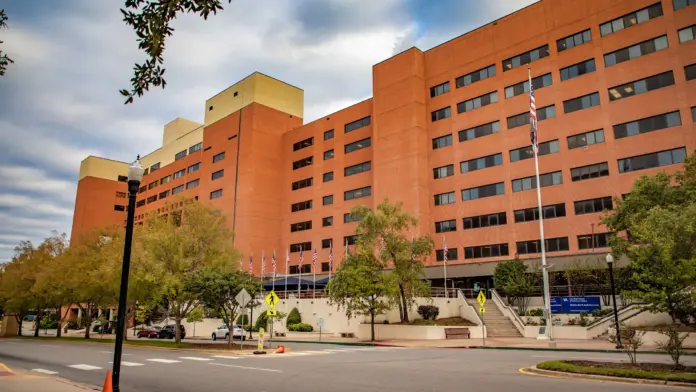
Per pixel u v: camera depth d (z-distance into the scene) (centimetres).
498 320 4000
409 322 3891
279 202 7569
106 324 7112
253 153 7375
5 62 874
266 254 7225
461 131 5506
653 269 1852
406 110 5809
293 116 8081
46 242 5575
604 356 2183
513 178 5000
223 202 7681
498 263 4553
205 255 3538
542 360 1989
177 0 760
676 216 2277
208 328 5416
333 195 6838
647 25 4341
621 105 4397
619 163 4338
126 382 1386
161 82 839
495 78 5322
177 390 1226
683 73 4088
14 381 1372
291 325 4638
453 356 2228
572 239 4494
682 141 4012
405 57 5966
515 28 5262
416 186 5525
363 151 6588
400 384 1280
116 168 11088
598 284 3950
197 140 9031
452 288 4953
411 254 3938
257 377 1460
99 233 4972
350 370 1628
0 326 6059
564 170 4659
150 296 3662
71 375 1619
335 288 3678
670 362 1752
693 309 1823
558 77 4850
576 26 4803
